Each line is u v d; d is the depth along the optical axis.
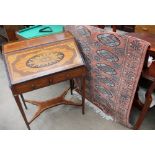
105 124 2.04
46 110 2.27
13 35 3.07
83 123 2.07
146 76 1.52
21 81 1.57
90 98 2.29
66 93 2.36
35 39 1.91
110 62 1.71
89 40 1.79
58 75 1.69
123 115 1.89
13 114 2.25
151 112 2.09
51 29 2.62
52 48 1.80
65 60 1.74
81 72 1.77
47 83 1.69
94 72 1.96
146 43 1.36
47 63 1.70
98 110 2.21
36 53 1.76
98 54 1.78
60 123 2.09
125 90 1.71
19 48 1.78
